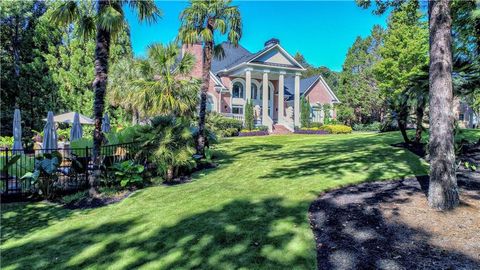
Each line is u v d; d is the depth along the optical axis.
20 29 22.36
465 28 10.58
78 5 7.06
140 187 7.52
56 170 6.86
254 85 31.20
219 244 3.92
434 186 4.61
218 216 4.92
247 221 4.61
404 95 11.33
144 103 12.16
